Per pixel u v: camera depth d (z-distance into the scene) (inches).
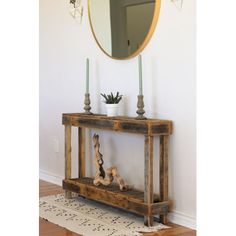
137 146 133.6
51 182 177.3
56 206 138.3
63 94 169.2
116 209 135.5
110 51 140.9
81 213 130.7
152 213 115.6
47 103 180.1
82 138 151.3
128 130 120.1
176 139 120.4
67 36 164.9
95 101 151.3
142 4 128.1
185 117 117.4
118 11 137.1
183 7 116.2
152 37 126.0
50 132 178.9
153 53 126.0
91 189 135.3
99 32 145.5
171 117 121.5
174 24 119.0
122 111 138.6
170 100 121.6
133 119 122.7
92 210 134.3
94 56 150.6
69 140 148.6
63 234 111.0
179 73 118.4
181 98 118.3
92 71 151.9
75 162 164.4
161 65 123.6
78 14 157.5
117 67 140.2
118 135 141.5
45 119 181.9
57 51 171.6
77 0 157.5
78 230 114.3
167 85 122.2
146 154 115.1
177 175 121.0
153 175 127.6
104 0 142.7
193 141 115.4
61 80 170.1
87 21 153.4
